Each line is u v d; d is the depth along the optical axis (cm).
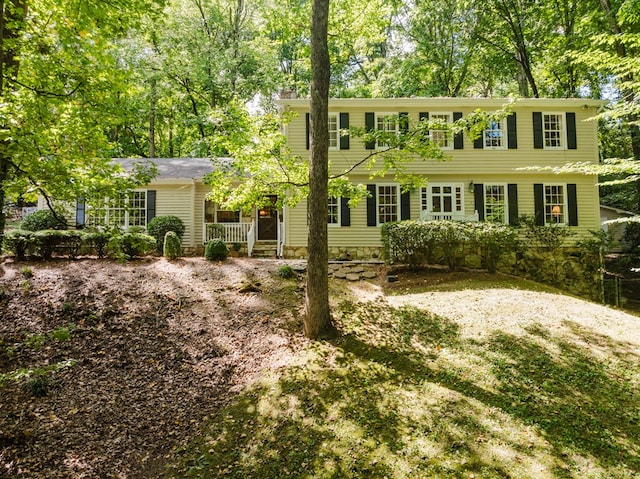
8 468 415
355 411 550
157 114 2422
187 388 620
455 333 765
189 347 730
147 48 2095
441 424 512
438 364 661
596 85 2181
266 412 560
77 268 1010
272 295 962
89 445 473
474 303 906
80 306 807
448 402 557
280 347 740
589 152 1512
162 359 688
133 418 537
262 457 475
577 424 507
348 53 1355
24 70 568
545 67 2072
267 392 606
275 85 2325
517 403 550
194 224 1595
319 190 793
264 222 1733
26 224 1330
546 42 1970
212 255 1205
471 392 579
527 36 1981
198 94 2219
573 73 2095
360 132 934
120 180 591
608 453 459
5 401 518
